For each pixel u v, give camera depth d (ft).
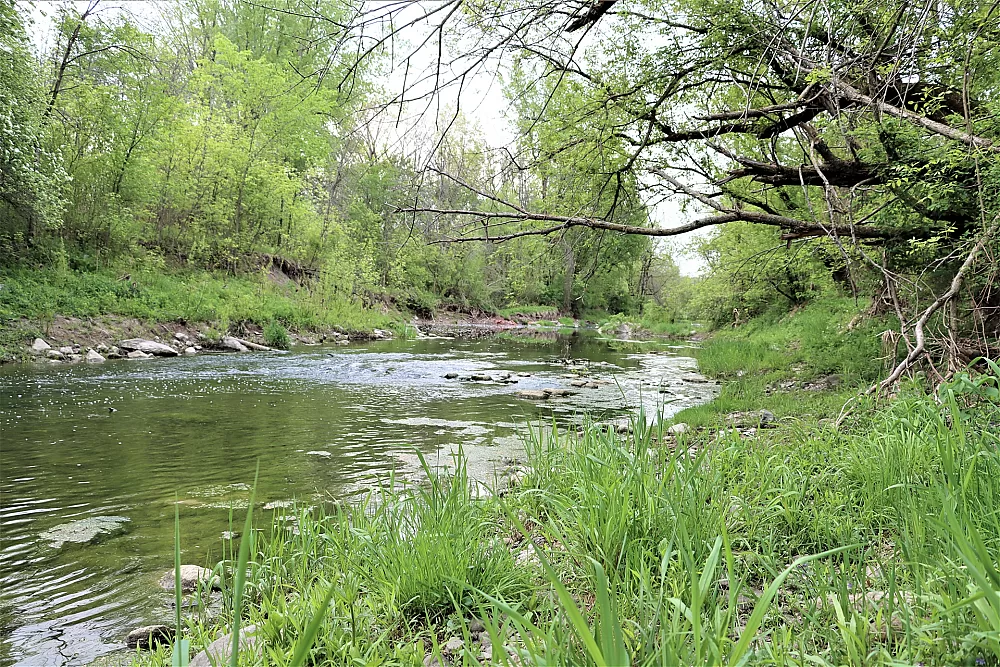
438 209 22.17
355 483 18.99
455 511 11.53
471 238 24.17
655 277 139.03
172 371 44.32
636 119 26.16
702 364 57.52
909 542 8.89
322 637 7.95
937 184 23.07
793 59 20.98
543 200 29.25
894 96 24.06
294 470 20.47
